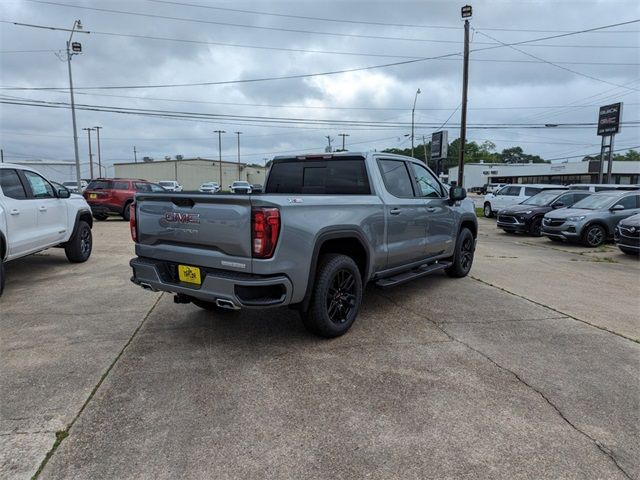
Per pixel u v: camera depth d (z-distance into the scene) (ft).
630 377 11.88
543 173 214.28
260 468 8.09
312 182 17.90
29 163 177.78
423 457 8.44
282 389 10.98
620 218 39.93
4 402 10.27
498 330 15.35
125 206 56.54
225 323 15.71
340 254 14.20
